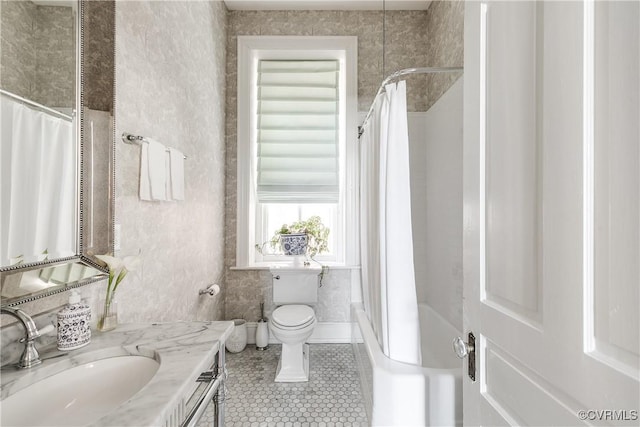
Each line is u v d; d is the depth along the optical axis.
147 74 1.48
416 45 2.82
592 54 0.46
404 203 1.62
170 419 0.70
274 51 2.85
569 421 0.50
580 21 0.47
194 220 2.07
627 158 0.41
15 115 0.81
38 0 0.88
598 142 0.45
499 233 0.71
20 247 0.82
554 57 0.53
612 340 0.43
